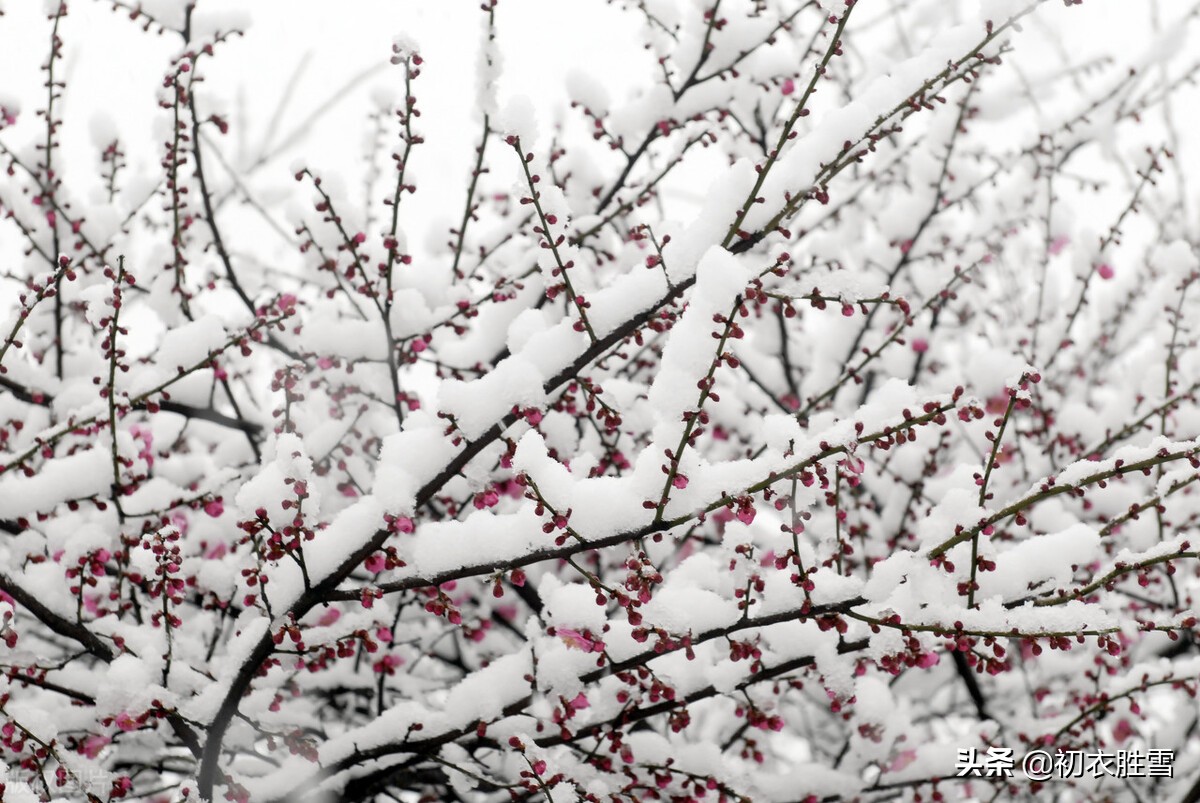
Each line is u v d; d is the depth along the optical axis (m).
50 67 3.60
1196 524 4.39
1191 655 4.40
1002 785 3.60
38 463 4.05
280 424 2.64
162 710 2.68
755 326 5.35
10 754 3.10
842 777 3.60
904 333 4.91
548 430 3.74
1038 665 4.63
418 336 3.52
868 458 4.59
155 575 2.85
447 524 2.61
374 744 2.95
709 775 3.12
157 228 4.36
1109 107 5.05
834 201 5.29
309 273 4.57
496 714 2.86
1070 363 5.69
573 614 2.63
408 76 3.00
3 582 2.93
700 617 2.63
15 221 3.94
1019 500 2.35
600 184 4.30
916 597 2.44
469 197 3.66
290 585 2.67
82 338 4.79
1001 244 5.29
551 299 2.68
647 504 2.38
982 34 2.77
